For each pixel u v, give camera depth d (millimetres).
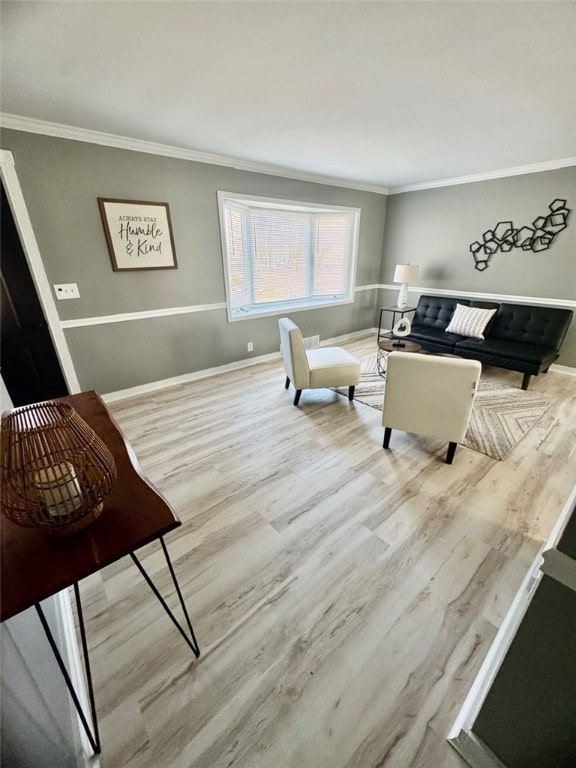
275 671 1107
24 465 609
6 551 655
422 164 3590
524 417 2789
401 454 2314
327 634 1216
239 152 3098
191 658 1142
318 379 2961
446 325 4430
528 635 743
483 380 3650
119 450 979
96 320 2941
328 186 4312
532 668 759
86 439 709
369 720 988
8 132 2244
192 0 1151
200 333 3664
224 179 3365
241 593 1365
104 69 1616
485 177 4012
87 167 2588
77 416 736
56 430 659
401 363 2053
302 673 1102
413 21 1279
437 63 1593
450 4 1188
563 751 776
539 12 1230
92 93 1879
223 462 2240
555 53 1508
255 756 922
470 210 4277
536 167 3598
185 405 3100
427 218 4734
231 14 1229
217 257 3555
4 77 1670
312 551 1559
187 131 2525
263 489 1977
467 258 4445
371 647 1173
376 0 1161
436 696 1040
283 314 4398
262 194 3707
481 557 1520
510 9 1217
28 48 1422
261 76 1701
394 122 2365
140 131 2518
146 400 3215
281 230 4262
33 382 2779
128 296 3068
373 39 1400
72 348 2875
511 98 1985
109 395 3182
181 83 1771
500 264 4160
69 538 688
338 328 5242
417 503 1854
